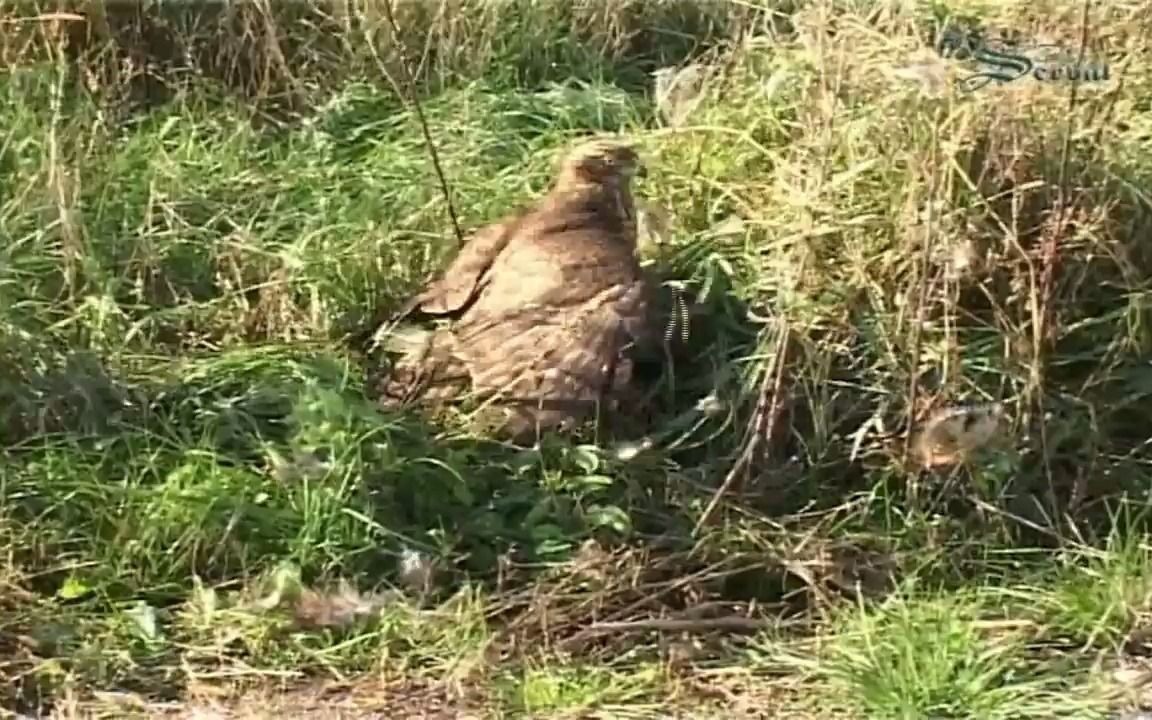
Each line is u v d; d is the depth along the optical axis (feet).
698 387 14.93
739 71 18.06
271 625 12.43
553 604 12.82
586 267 14.92
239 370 15.05
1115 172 15.25
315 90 19.71
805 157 15.56
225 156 18.40
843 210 14.93
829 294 14.78
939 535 13.71
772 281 15.20
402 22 19.92
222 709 11.69
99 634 12.34
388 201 17.56
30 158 17.43
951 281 14.39
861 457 14.25
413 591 12.92
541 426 14.16
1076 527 13.84
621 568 13.12
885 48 15.25
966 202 14.74
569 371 14.34
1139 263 15.14
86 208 17.13
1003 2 17.12
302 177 18.04
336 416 13.89
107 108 18.93
